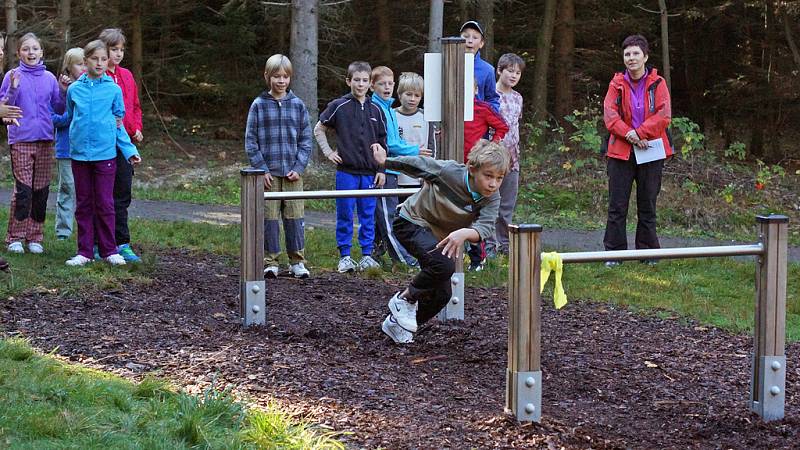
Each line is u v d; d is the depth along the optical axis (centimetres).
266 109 773
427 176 511
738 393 510
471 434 406
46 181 792
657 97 882
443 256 532
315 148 1705
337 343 560
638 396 497
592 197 1520
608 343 615
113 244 748
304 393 446
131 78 804
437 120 627
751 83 2294
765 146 2369
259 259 585
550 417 442
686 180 1557
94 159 723
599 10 2303
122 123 758
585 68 2331
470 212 506
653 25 2425
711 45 2467
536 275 419
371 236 841
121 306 625
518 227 415
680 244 1248
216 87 2298
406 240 537
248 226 581
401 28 2300
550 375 529
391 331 567
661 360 578
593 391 502
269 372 477
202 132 2320
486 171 474
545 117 2098
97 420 374
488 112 830
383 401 444
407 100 841
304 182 1608
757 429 445
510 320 428
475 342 584
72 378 423
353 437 388
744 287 842
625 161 895
